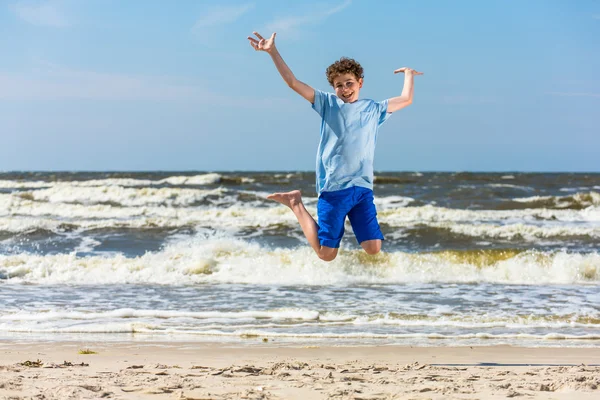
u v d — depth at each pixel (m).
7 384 3.86
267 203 24.70
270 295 9.51
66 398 3.49
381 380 4.21
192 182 39.59
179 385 3.94
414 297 9.34
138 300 9.09
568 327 7.30
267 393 3.71
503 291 9.92
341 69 4.23
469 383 4.10
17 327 7.16
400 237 16.62
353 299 9.16
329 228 4.34
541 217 21.17
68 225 17.58
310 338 6.70
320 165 4.36
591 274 11.35
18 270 11.45
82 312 8.12
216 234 16.70
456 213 20.92
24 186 35.97
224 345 6.27
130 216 21.02
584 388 3.81
